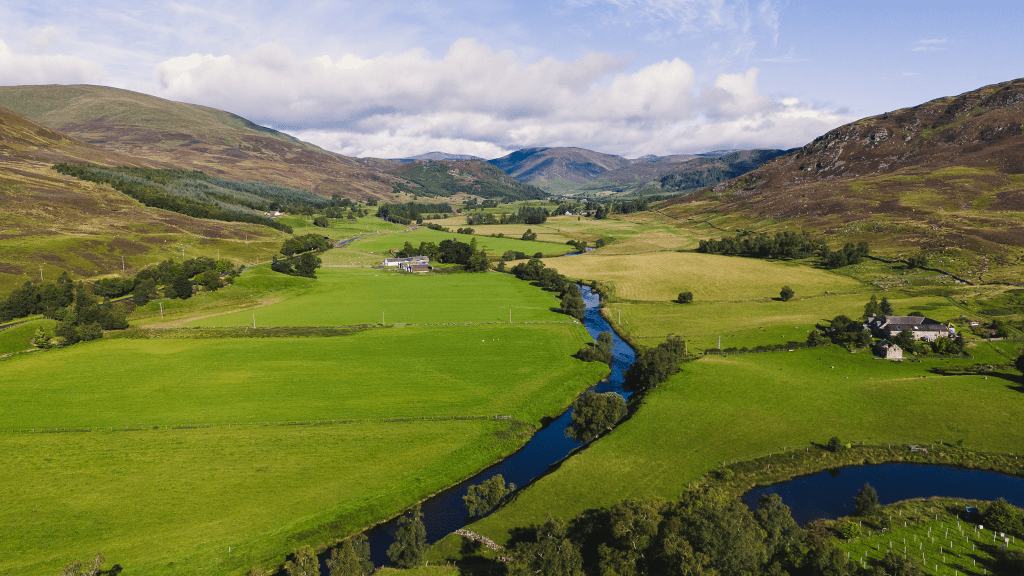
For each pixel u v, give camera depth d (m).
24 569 51.31
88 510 60.12
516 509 62.56
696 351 116.25
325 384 96.62
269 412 84.94
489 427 82.44
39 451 72.44
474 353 114.69
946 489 66.50
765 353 114.12
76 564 49.66
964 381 94.25
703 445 76.12
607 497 64.31
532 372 104.19
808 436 78.25
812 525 58.69
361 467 70.50
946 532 57.00
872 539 55.97
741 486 67.12
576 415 82.25
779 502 56.69
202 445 74.50
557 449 79.75
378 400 90.25
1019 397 87.31
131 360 107.81
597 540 54.31
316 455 72.81
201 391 92.69
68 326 118.19
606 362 112.19
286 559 54.94
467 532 58.84
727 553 44.28
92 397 89.81
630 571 45.00
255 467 69.50
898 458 73.00
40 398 89.25
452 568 52.97
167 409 85.50
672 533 46.16
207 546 55.25
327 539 58.19
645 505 53.16
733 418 83.56
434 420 83.94
